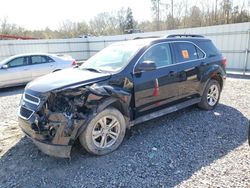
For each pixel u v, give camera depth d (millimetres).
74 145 3754
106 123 3529
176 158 3352
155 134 4168
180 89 4594
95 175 3031
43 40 20844
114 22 49812
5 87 9445
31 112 3293
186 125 4523
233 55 13109
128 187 2773
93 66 4242
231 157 3309
